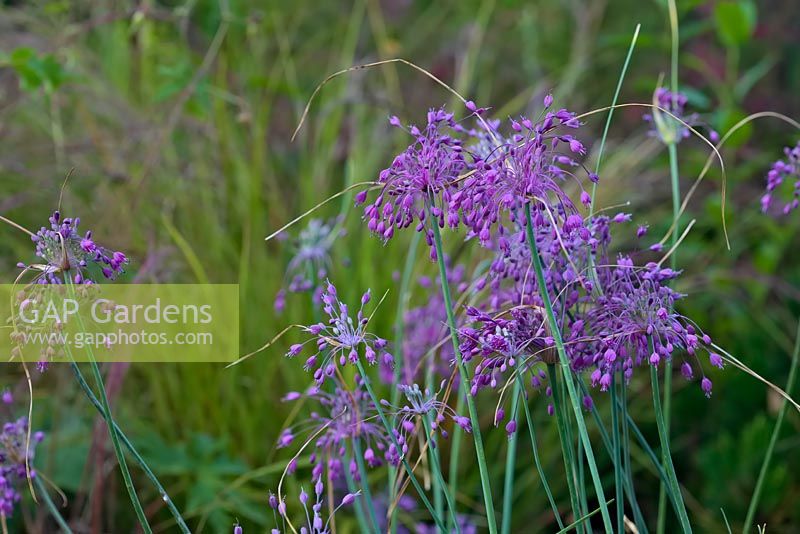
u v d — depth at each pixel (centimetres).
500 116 457
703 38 561
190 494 268
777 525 294
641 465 326
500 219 166
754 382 337
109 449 277
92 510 252
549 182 142
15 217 342
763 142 500
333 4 560
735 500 298
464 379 150
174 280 324
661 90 211
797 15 571
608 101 520
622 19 569
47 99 342
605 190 387
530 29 522
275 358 317
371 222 149
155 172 361
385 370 270
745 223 402
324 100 441
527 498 305
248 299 334
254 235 352
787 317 376
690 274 397
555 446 311
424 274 339
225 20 357
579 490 180
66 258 146
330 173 396
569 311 169
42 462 272
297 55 509
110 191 345
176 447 284
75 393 290
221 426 306
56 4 360
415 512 276
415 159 147
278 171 420
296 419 301
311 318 321
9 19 414
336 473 186
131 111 387
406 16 583
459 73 511
